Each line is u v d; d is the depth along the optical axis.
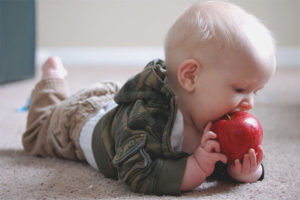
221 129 0.84
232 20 0.87
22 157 1.19
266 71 0.86
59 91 1.30
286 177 0.96
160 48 4.09
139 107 0.87
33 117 1.24
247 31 0.86
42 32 4.03
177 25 0.93
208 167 0.84
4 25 2.56
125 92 0.93
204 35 0.87
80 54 4.07
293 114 1.73
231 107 0.87
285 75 3.18
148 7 4.05
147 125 0.86
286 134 1.39
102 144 0.96
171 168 0.84
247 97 0.88
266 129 1.46
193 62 0.87
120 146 0.87
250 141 0.82
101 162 0.98
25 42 2.82
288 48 4.02
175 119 0.86
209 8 0.91
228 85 0.85
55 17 4.02
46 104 1.27
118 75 3.07
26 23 2.81
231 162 0.85
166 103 0.88
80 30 4.06
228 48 0.84
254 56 0.84
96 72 3.29
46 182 0.95
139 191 0.86
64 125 1.13
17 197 0.85
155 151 0.85
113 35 4.09
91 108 1.11
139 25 4.08
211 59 0.86
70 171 1.04
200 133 0.94
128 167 0.85
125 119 0.89
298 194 0.85
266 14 4.00
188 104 0.91
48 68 1.34
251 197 0.83
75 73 3.21
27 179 0.97
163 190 0.84
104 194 0.86
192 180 0.84
